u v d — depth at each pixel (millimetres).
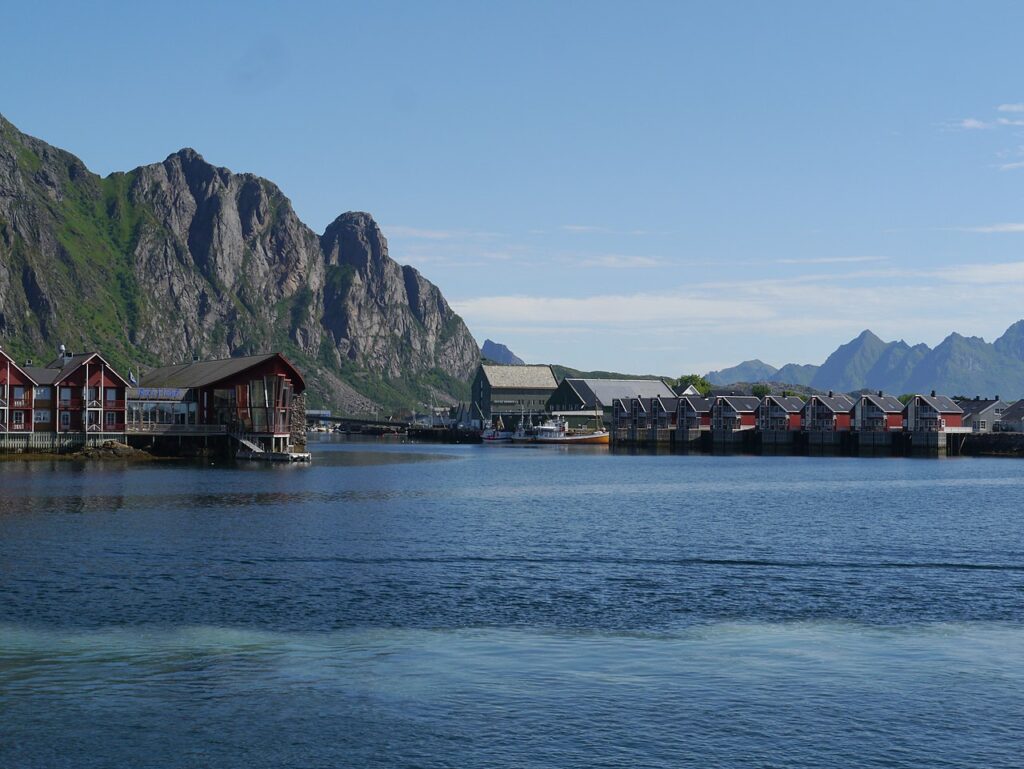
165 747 30875
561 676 37781
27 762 29719
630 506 100125
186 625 44406
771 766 29922
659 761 30203
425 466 172250
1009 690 36469
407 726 32688
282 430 182750
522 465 183250
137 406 178500
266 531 74312
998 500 108938
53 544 66000
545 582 55594
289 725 32656
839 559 64312
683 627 45281
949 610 49062
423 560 62250
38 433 169000
